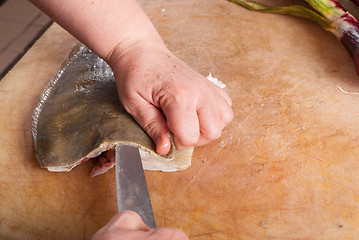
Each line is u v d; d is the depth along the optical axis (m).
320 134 1.13
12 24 2.01
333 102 1.21
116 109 1.04
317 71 1.30
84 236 0.98
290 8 1.45
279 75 1.29
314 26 1.46
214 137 1.00
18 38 1.96
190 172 1.07
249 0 1.52
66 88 1.15
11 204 1.04
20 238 0.98
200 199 1.01
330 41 1.40
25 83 1.31
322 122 1.16
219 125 1.00
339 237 0.93
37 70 1.34
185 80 0.99
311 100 1.21
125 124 1.00
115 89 1.10
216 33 1.44
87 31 1.04
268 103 1.21
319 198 0.99
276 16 1.50
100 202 1.03
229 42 1.41
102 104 1.06
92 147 0.98
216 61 1.34
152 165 1.07
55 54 1.39
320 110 1.19
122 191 0.91
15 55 1.91
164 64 1.02
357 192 1.00
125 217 0.75
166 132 0.97
